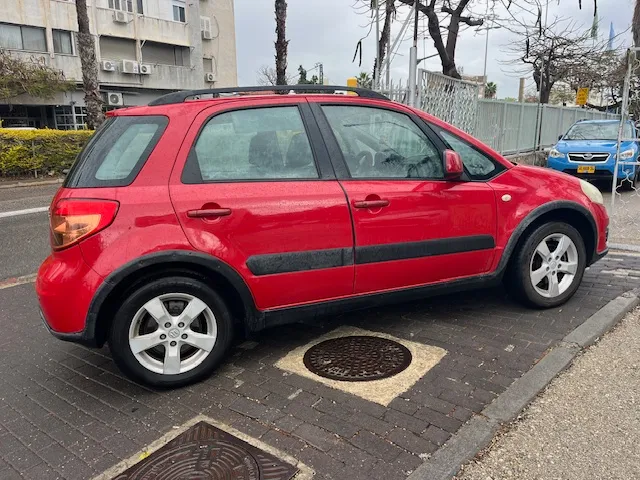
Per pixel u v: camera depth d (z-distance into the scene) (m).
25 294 5.41
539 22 17.08
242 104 3.43
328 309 3.56
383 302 3.74
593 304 4.37
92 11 27.80
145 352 3.20
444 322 4.13
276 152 3.43
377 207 3.54
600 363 3.39
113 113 3.38
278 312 3.42
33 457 2.60
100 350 3.94
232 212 3.18
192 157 3.22
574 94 33.91
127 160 3.14
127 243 3.00
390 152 3.77
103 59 28.64
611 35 21.67
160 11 30.73
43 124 28.61
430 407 2.90
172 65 32.12
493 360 3.44
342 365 3.46
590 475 2.35
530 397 2.96
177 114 3.27
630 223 7.89
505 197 4.02
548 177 4.32
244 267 3.24
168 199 3.08
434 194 3.74
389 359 3.50
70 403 3.13
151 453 2.59
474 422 2.73
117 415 2.97
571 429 2.69
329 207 3.40
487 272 4.07
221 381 3.32
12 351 3.96
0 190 13.80
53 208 3.10
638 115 11.57
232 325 3.40
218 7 35.00
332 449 2.56
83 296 2.96
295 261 3.37
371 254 3.57
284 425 2.78
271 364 3.53
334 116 3.66
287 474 2.38
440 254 3.81
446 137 4.01
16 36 25.81
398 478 2.34
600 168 11.23
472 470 2.41
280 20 13.73
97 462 2.54
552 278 4.28
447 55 14.55
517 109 14.91
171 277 3.15
